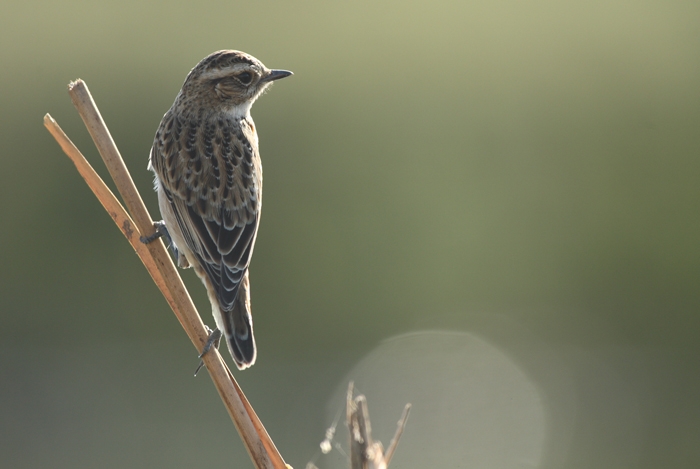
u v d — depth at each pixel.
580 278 18.25
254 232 7.28
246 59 7.97
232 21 22.31
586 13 24.92
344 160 19.75
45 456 12.88
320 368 15.81
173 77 20.09
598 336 17.00
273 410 14.30
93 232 17.03
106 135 6.08
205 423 13.67
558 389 15.51
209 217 7.12
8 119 18.39
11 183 17.39
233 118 7.89
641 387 15.75
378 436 14.19
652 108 21.64
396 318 17.08
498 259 18.25
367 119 20.75
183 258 7.45
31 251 16.72
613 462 14.06
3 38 20.09
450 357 16.22
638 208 19.09
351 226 18.53
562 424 14.81
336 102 20.98
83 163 6.14
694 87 21.98
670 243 18.48
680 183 19.88
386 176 19.42
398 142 20.55
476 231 18.59
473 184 19.66
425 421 14.64
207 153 7.41
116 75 19.67
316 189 19.34
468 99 21.69
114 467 12.81
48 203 17.23
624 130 21.02
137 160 17.88
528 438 14.41
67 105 18.92
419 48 23.11
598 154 20.59
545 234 18.70
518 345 16.47
